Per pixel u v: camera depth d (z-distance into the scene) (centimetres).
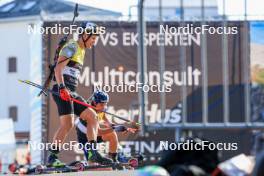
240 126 4969
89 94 5066
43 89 2538
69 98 2477
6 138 6012
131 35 5081
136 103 5003
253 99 5078
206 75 5094
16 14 8938
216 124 4956
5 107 9594
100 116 2820
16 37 9169
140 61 4819
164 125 4906
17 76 9400
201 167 1252
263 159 1201
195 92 5088
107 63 5088
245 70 5103
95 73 5078
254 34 5075
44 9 8238
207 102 5088
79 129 2797
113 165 2619
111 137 2825
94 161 2588
